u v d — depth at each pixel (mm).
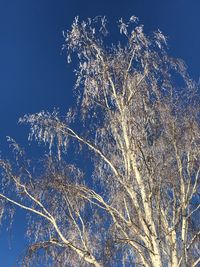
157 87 14969
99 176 15102
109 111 15109
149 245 13195
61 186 14383
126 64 15367
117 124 15008
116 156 15086
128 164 14312
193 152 14289
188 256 13805
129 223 13562
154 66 15172
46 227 14281
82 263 13586
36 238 14125
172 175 13969
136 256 13961
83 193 14422
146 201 13695
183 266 13016
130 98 14922
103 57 15383
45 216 14141
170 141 14312
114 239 13289
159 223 13328
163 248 13578
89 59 15359
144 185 13914
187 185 14172
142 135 14273
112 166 14430
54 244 13633
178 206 13852
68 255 13695
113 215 13961
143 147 14180
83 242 13898
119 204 14516
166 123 14484
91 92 15227
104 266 13156
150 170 13828
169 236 13352
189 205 14148
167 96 14859
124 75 15258
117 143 15008
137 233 13445
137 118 14648
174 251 13172
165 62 15219
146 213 13578
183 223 13500
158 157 14078
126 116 14648
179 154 14164
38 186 14594
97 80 15273
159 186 13688
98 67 15305
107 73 15258
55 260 13625
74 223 14266
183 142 14328
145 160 13898
